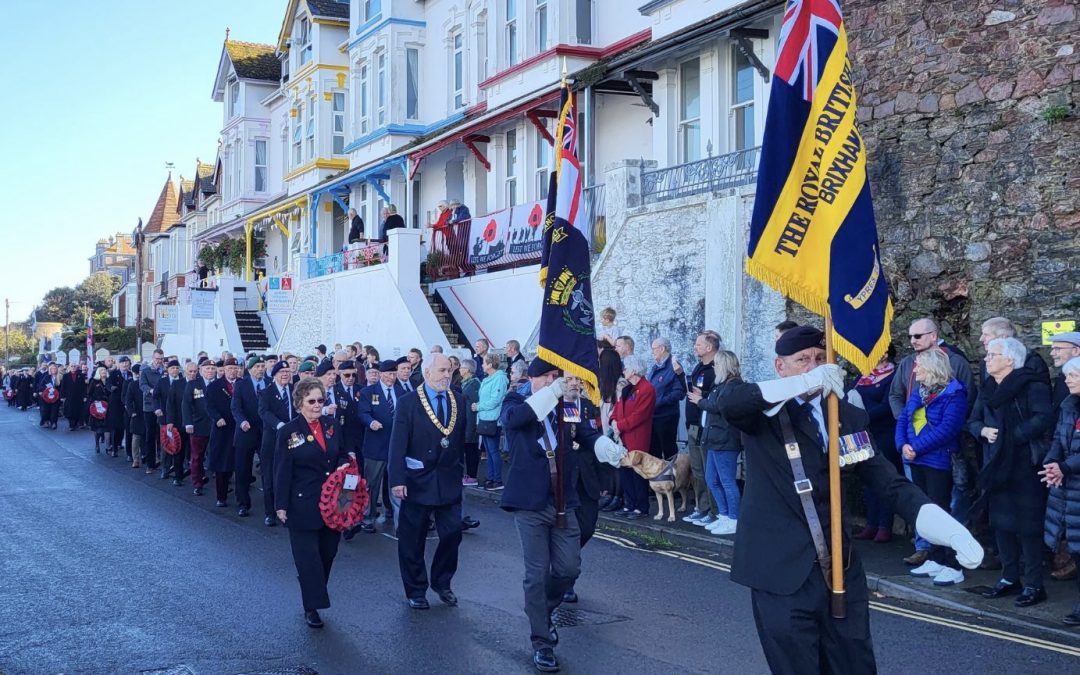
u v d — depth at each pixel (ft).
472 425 49.93
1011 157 34.12
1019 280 33.76
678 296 47.78
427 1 95.20
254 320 112.68
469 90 87.10
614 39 67.67
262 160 141.79
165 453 58.29
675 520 38.81
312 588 25.23
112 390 73.00
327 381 41.70
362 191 104.73
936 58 36.47
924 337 29.86
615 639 23.67
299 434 25.58
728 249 44.62
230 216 145.79
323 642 23.86
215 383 47.11
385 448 39.83
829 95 16.92
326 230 114.01
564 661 22.02
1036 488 26.32
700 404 21.99
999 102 34.53
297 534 25.38
